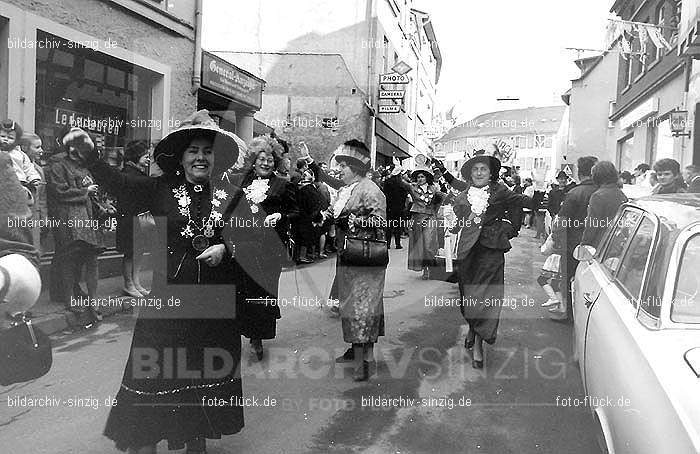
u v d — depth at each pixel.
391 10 17.97
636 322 2.71
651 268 2.86
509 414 3.85
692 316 2.58
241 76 11.07
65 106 7.54
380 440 3.49
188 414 2.91
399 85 15.32
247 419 3.76
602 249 4.38
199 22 9.95
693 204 3.34
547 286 6.40
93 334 5.57
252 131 10.66
